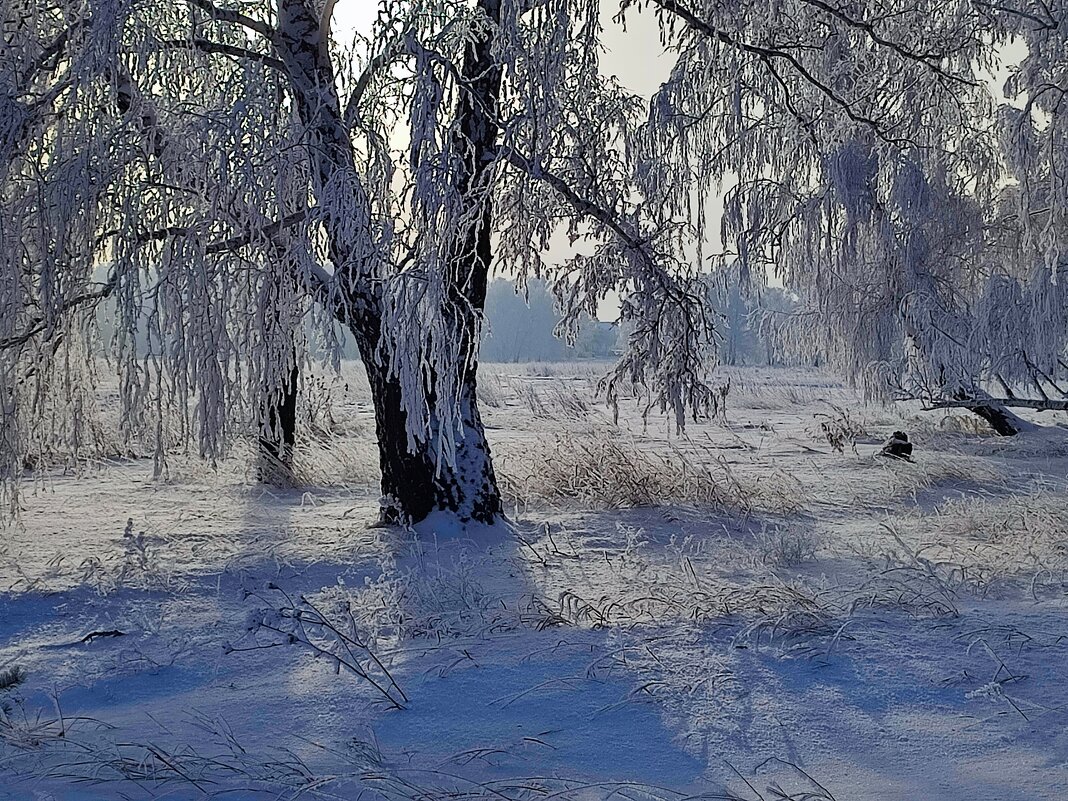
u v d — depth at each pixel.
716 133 9.98
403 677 4.75
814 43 11.23
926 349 14.71
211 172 7.27
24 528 9.14
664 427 20.31
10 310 7.44
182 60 8.14
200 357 7.47
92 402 9.23
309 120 7.89
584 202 8.88
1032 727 3.96
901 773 3.54
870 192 11.81
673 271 9.29
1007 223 14.74
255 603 6.43
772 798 3.33
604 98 8.93
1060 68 12.38
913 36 12.01
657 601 6.00
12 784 3.51
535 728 4.04
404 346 7.54
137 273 7.41
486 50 8.71
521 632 5.48
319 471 12.73
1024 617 5.63
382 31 7.39
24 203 7.40
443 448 8.76
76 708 4.60
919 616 5.66
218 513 10.15
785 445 16.75
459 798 3.29
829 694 4.37
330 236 7.73
